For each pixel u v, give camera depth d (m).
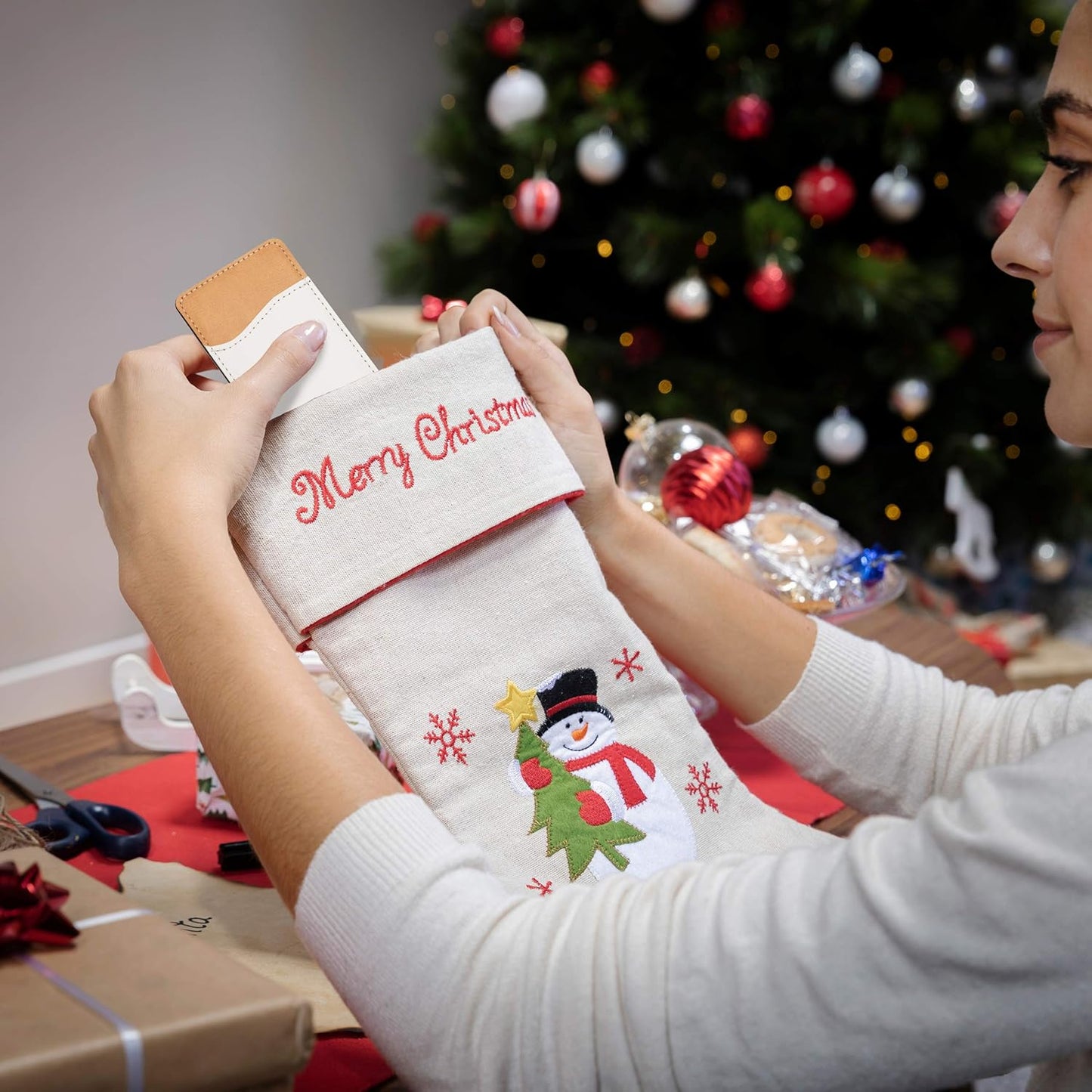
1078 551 2.63
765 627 0.81
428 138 2.31
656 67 2.19
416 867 0.52
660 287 2.38
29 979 0.45
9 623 1.98
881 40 2.22
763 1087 0.48
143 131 2.04
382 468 0.65
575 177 2.23
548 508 0.70
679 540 0.83
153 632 0.56
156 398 0.60
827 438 2.22
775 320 2.38
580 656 0.68
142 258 2.07
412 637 0.65
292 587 0.63
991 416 2.51
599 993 0.49
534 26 2.27
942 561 2.41
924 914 0.46
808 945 0.48
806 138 2.22
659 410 2.17
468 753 0.65
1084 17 0.56
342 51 2.40
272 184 2.30
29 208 1.89
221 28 2.14
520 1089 0.50
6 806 0.85
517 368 0.77
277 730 0.53
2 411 1.91
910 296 2.11
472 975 0.51
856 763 0.81
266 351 0.65
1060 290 0.60
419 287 2.35
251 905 0.74
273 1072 0.44
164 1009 0.43
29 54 1.84
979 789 0.48
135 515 0.57
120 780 0.93
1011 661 2.43
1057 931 0.45
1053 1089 0.60
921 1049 0.47
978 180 2.22
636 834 0.66
